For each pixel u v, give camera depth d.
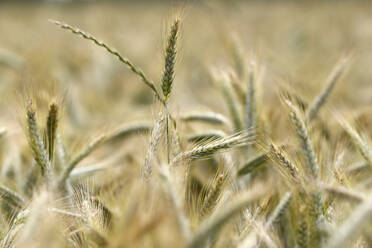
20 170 0.98
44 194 0.75
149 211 0.70
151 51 3.07
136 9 7.66
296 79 1.33
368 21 4.73
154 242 0.68
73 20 5.85
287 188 0.86
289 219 0.81
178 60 0.81
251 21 4.87
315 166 0.77
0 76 2.18
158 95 0.80
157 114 0.83
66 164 0.92
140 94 2.04
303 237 0.75
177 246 0.67
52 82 0.89
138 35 4.17
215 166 0.96
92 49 2.68
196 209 0.76
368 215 0.65
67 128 1.26
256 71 1.00
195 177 0.93
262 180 0.94
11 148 1.02
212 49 2.37
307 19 4.96
